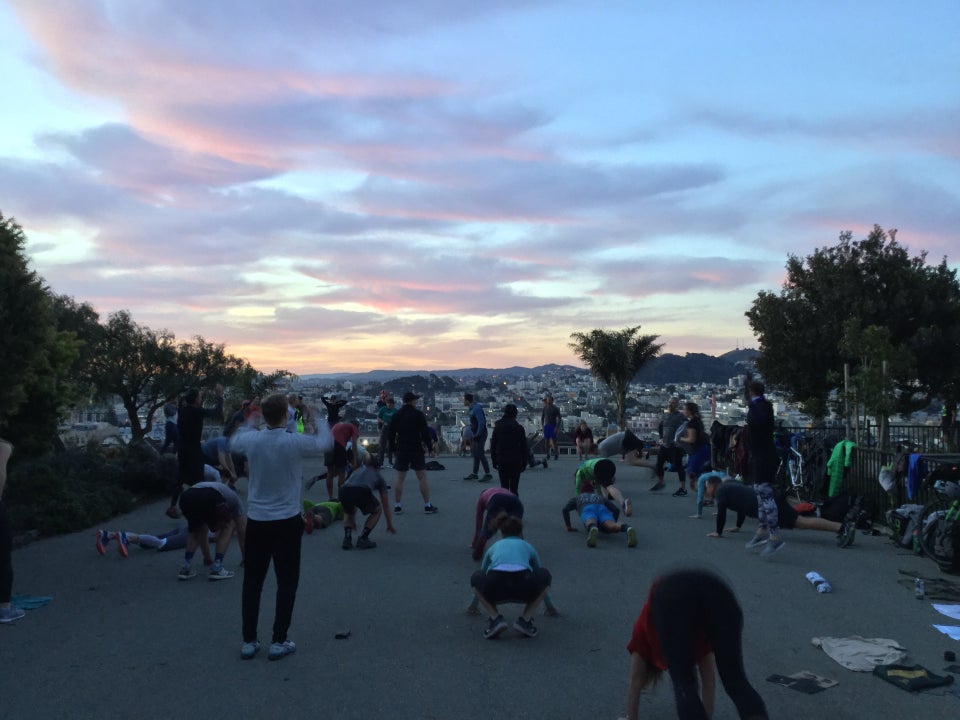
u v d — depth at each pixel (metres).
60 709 4.86
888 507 11.15
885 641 6.00
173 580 8.17
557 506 13.44
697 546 9.92
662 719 4.71
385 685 5.25
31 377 10.98
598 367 34.28
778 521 9.66
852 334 19.92
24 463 12.23
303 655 5.85
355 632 6.41
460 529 11.10
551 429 21.27
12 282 10.28
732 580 8.14
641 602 7.31
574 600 7.39
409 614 6.92
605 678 5.37
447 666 5.61
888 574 8.39
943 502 9.10
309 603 7.27
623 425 33.78
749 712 3.54
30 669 5.55
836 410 27.23
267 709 4.86
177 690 5.16
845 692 5.09
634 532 9.74
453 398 98.06
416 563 8.95
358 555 9.38
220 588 7.85
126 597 7.50
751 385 9.67
